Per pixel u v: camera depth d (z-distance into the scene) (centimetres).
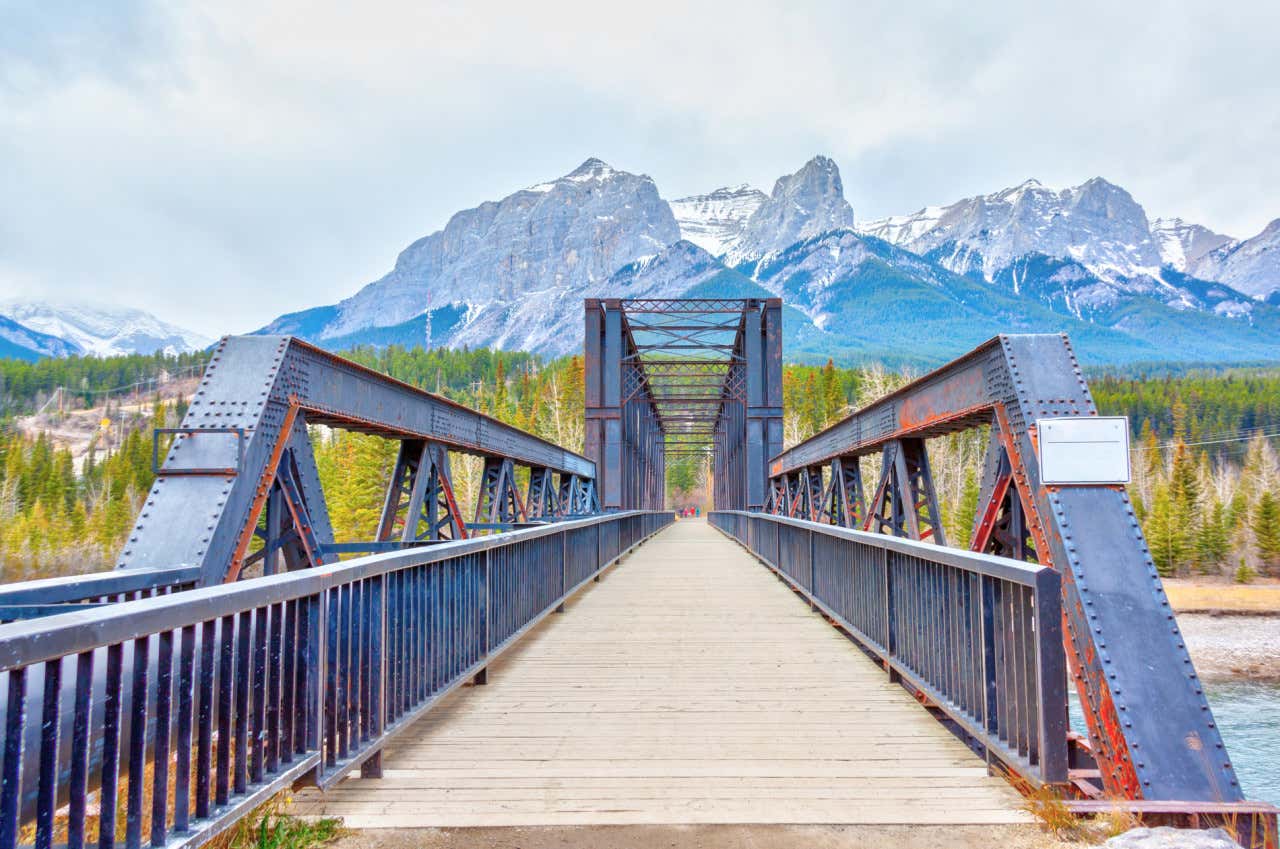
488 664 568
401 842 291
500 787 352
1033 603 321
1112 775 355
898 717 476
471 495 6106
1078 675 398
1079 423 441
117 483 7612
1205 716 343
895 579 558
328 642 319
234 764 258
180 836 218
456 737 434
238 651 256
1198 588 4941
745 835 298
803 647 714
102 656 249
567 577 985
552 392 9825
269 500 579
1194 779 323
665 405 4966
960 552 394
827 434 1491
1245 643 3491
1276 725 2172
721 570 1541
